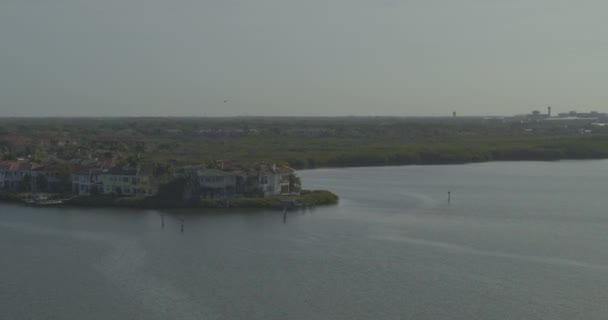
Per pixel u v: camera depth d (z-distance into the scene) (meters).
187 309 96.44
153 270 115.31
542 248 130.25
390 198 198.50
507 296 101.31
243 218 163.00
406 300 99.62
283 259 122.06
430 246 132.00
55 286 106.81
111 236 141.88
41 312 95.38
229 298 100.75
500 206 182.25
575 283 107.50
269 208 177.88
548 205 184.00
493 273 113.00
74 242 136.38
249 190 190.00
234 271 114.56
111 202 183.12
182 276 111.81
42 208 180.12
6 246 132.88
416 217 164.50
